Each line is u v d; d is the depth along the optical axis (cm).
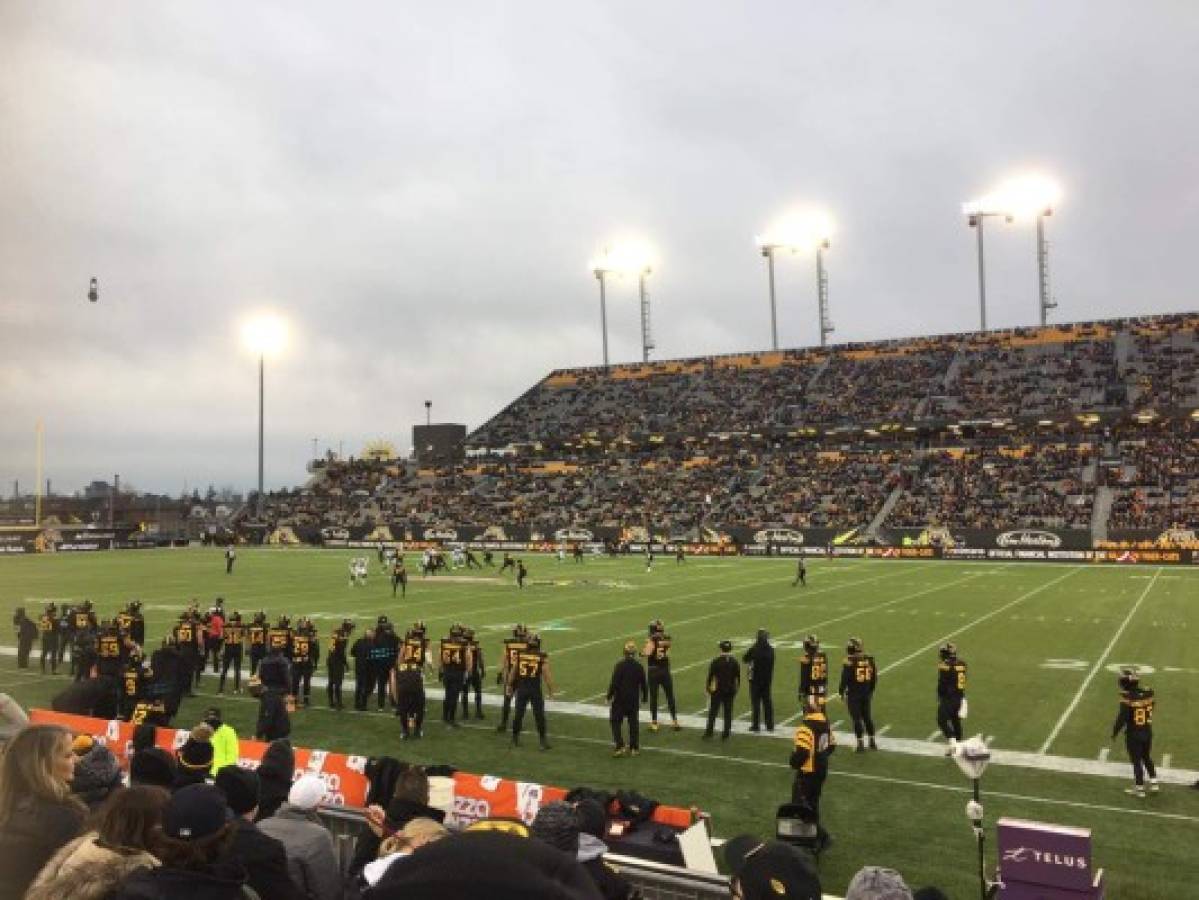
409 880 178
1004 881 727
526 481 8744
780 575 4909
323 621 3200
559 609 3500
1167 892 985
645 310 10100
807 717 1132
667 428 8725
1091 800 1294
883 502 6862
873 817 1232
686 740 1656
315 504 9225
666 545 6994
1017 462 6988
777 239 9519
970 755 865
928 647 2564
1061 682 2086
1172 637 2689
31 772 449
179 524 10075
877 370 8644
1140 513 5925
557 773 1455
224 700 2097
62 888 366
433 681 2258
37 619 3294
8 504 10694
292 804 564
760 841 446
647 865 643
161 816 378
